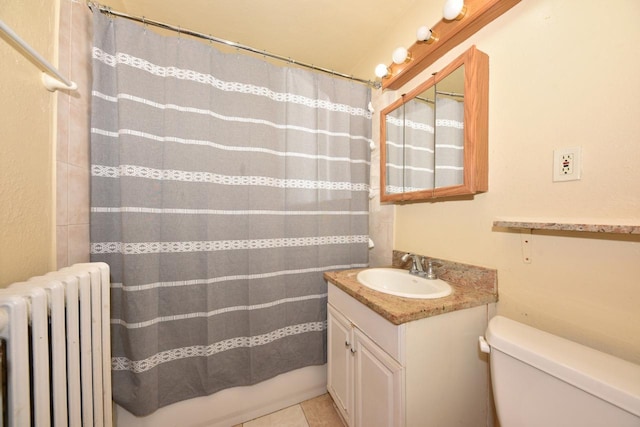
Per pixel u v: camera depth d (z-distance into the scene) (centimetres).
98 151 95
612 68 62
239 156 118
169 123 104
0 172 61
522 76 82
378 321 86
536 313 79
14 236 65
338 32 148
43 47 75
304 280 133
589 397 50
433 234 119
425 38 104
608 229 57
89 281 73
